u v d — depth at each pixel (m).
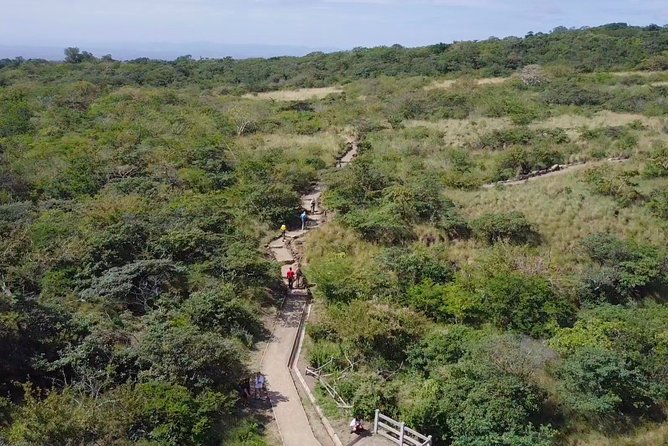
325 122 53.09
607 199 32.53
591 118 49.09
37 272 22.81
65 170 34.69
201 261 25.03
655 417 19.05
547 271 26.09
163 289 22.91
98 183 33.88
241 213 31.25
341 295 23.70
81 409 14.74
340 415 17.59
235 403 17.45
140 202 29.47
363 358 20.33
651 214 30.84
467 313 23.20
